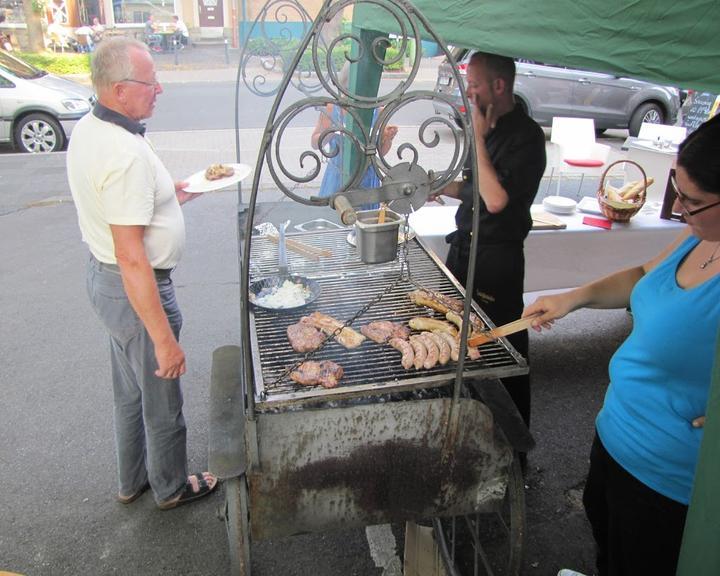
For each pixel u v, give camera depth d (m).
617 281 1.88
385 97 1.29
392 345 1.91
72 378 3.53
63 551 2.37
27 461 2.85
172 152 8.29
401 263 2.52
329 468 1.66
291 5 3.82
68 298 4.54
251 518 1.68
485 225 2.50
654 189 4.26
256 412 1.59
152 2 20.58
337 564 2.34
